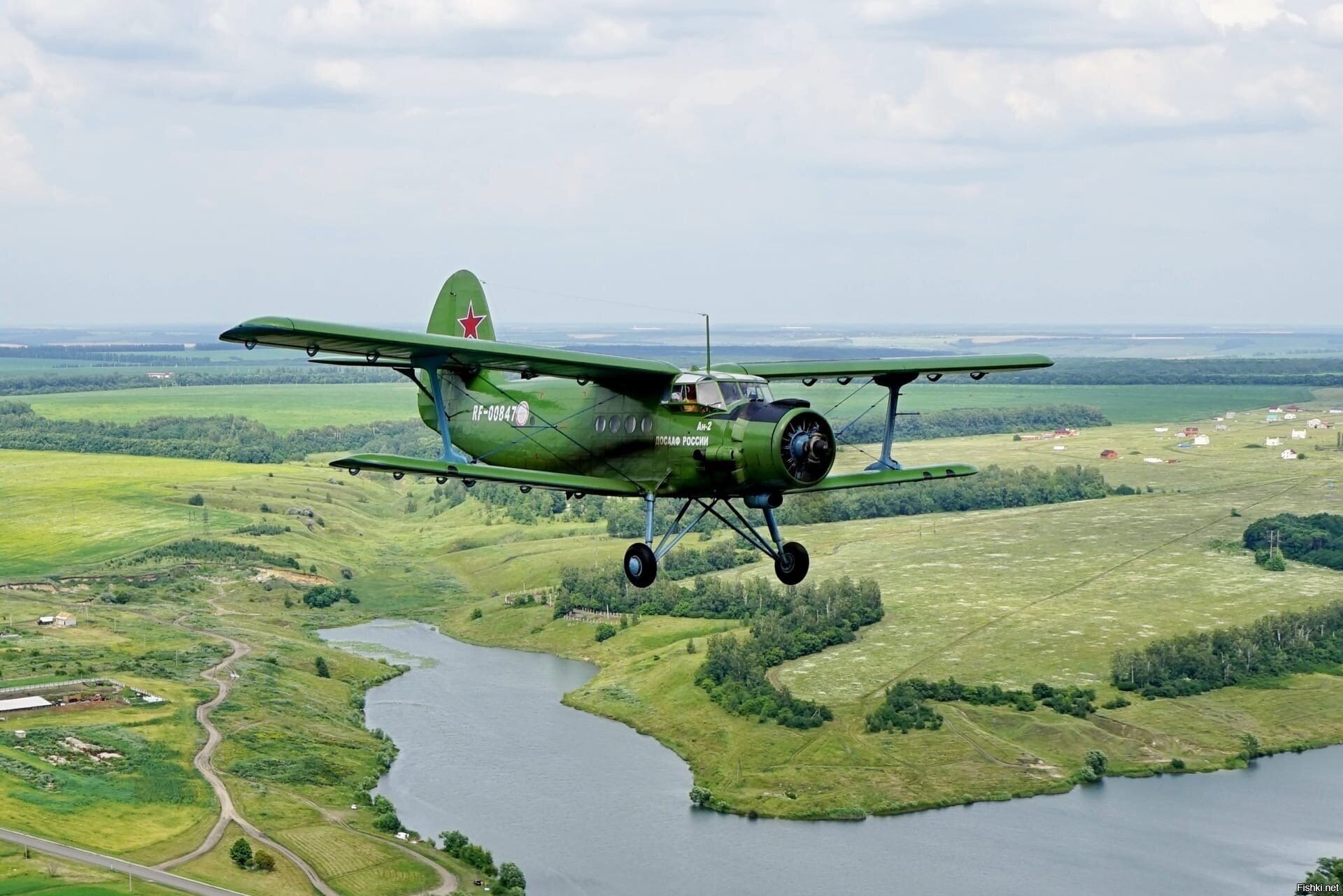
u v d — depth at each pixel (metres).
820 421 35.84
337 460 34.78
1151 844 104.00
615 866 97.81
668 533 37.22
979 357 40.94
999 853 102.12
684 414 37.03
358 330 34.38
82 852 91.69
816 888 95.06
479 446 44.44
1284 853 101.88
